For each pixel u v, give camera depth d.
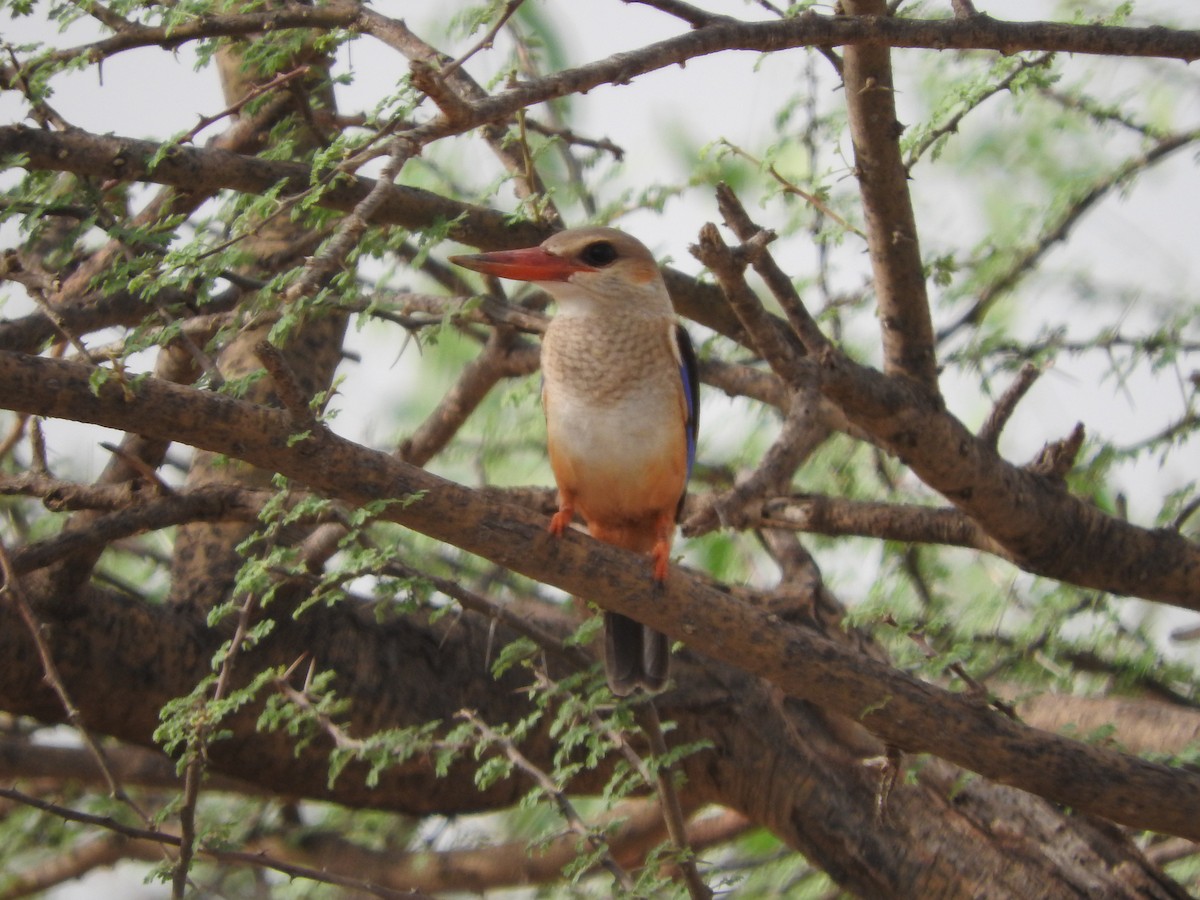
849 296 12.03
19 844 11.34
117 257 7.76
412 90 6.91
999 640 11.20
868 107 8.73
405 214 8.96
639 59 7.04
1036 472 9.80
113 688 8.62
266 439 6.38
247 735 9.03
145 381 6.20
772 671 7.57
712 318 10.20
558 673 9.75
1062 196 12.09
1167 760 8.20
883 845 9.49
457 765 9.45
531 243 9.52
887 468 12.91
